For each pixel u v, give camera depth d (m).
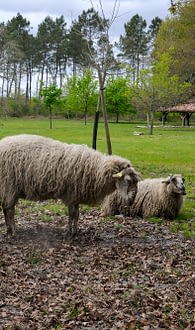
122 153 28.80
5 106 87.44
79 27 29.23
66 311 6.32
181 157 27.72
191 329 5.91
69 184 9.73
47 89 59.38
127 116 84.31
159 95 53.94
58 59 108.00
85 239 10.03
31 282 7.40
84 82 66.62
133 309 6.49
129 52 95.75
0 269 7.91
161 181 12.33
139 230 10.99
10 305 6.54
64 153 9.73
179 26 68.81
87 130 49.94
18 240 9.79
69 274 7.81
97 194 9.91
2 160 9.66
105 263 8.36
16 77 103.56
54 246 9.41
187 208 13.61
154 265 8.38
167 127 63.91
